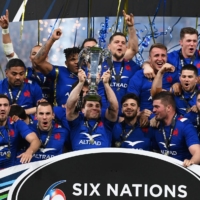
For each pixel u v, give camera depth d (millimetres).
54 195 14469
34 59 19047
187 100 18172
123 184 14516
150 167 14539
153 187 14469
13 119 17297
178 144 16953
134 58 21312
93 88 15164
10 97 18969
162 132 17125
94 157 14594
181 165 14539
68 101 16922
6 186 14555
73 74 19469
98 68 15422
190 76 17969
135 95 17391
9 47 19609
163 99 16969
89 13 21078
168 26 21375
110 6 21047
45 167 14602
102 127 17453
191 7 20922
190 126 16922
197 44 20016
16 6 21047
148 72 18750
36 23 21641
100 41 21359
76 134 17406
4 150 17078
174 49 21500
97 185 14492
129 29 19266
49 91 19609
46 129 17281
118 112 18250
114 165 14562
